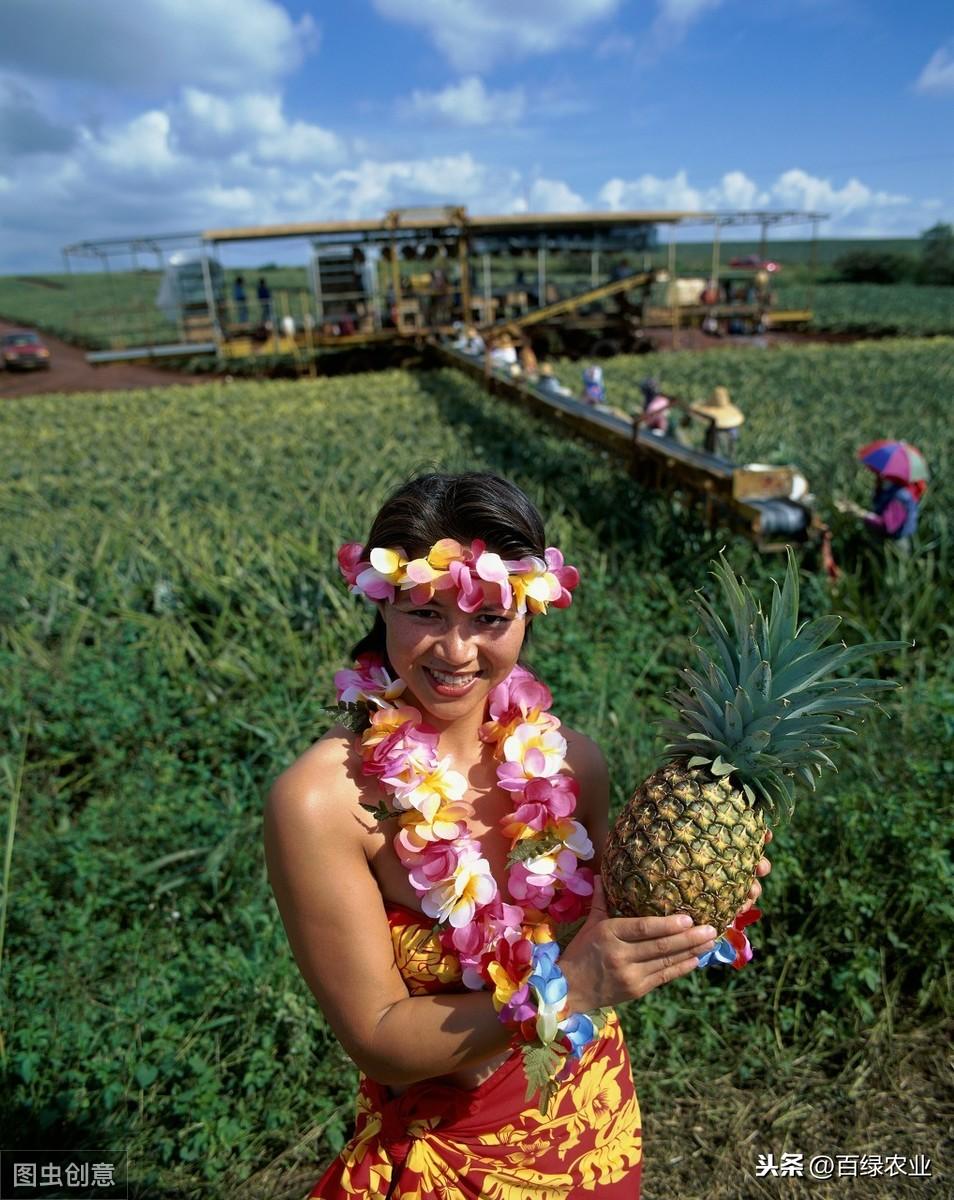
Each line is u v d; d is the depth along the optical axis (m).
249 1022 3.30
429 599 1.60
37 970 3.61
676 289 32.31
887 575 6.63
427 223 28.02
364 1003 1.62
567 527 8.20
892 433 12.95
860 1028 3.39
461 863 1.64
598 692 5.26
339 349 31.39
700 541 8.12
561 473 10.98
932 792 4.07
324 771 1.67
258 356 33.75
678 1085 3.27
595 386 15.04
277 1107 3.10
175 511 10.20
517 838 1.77
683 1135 3.11
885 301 51.69
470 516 1.66
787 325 41.75
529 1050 1.47
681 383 21.14
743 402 17.38
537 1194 1.79
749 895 1.66
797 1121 3.12
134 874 4.12
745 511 7.33
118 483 12.09
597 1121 1.86
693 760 1.65
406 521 1.67
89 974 3.64
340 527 8.59
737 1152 3.04
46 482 12.56
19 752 5.29
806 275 72.31
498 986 1.53
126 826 4.52
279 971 3.44
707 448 10.09
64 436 17.31
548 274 32.50
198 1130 3.06
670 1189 2.94
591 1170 1.84
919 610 6.23
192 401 22.55
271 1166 3.01
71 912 3.90
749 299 35.78
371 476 10.97
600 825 2.04
